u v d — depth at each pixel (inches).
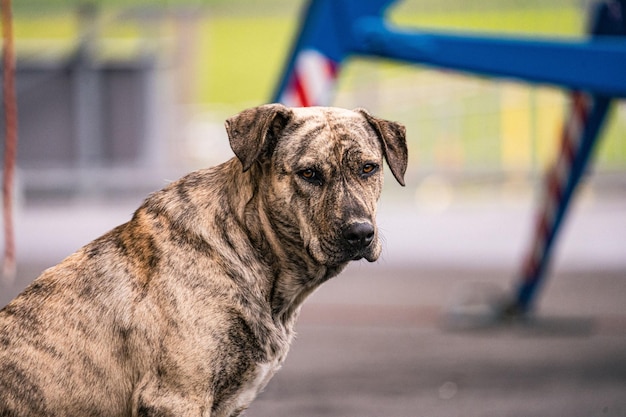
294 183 288.8
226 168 297.4
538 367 485.1
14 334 280.8
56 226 1011.3
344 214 283.6
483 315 584.7
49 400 278.1
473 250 892.6
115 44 1206.3
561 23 1327.5
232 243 287.7
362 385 452.1
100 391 281.4
